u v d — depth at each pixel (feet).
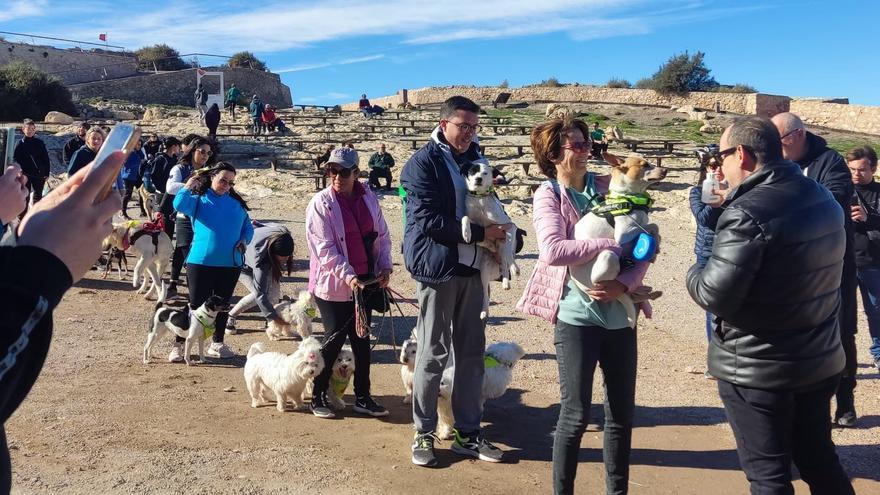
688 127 132.46
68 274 4.38
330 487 15.07
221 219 23.57
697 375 23.79
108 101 164.35
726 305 11.29
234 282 24.26
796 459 12.33
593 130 100.73
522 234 18.28
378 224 19.29
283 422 18.79
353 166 18.33
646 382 22.98
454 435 17.60
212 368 23.47
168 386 21.33
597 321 13.33
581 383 13.39
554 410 20.57
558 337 13.66
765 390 11.46
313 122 127.34
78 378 21.56
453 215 16.30
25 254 4.27
